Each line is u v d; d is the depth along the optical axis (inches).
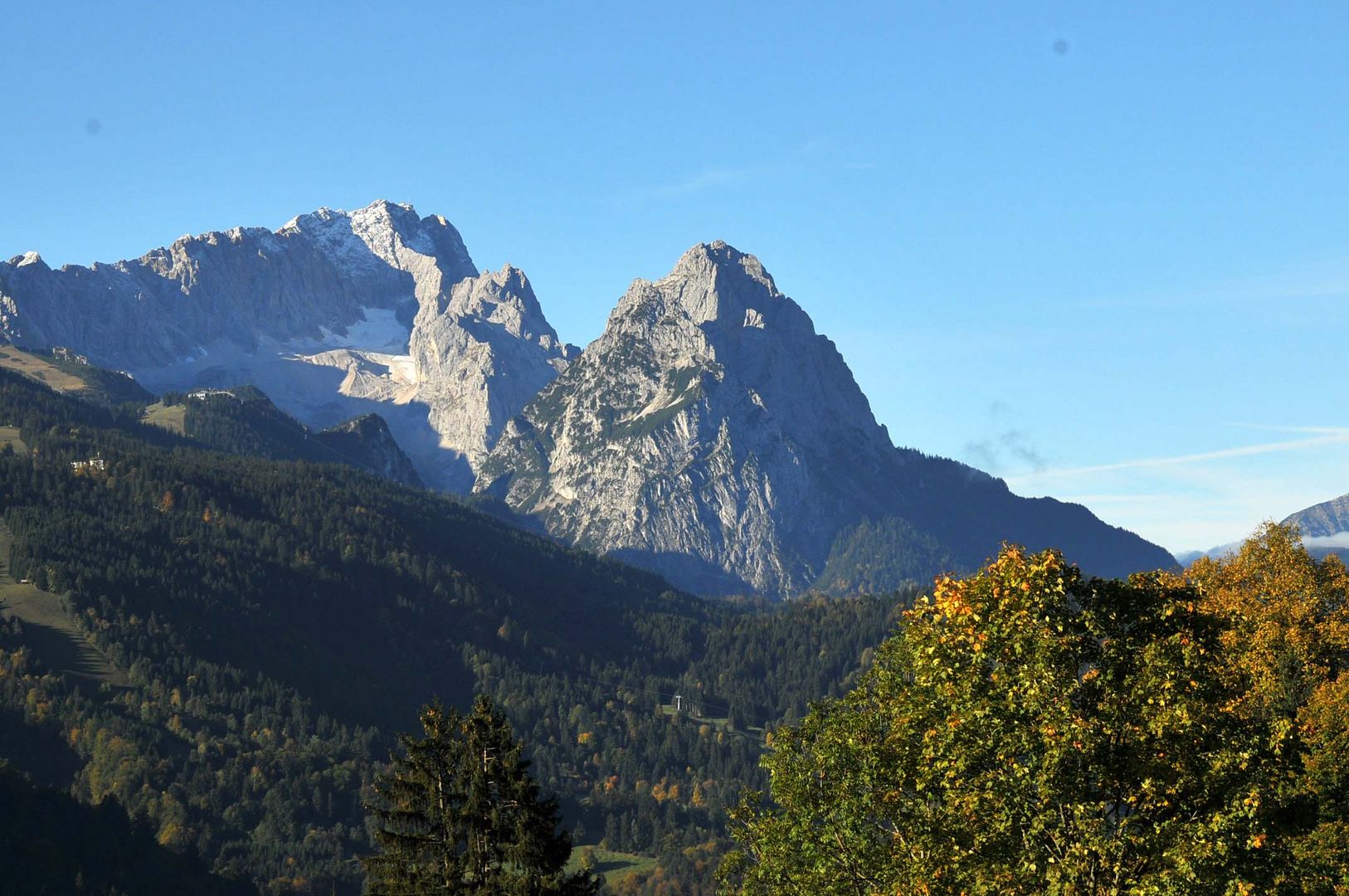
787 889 2182.6
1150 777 1718.8
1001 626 1861.5
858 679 2247.8
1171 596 1924.2
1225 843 1680.6
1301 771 1987.0
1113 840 1701.5
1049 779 1721.2
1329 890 2041.1
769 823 2234.3
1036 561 1893.5
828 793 2142.0
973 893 1738.4
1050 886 1676.9
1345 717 2566.4
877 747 2108.8
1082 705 1807.3
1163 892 1648.6
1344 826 2237.9
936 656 1891.0
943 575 1974.7
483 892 2819.9
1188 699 1780.3
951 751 1827.0
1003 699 1820.9
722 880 2374.5
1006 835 1763.0
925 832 1875.0
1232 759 1754.4
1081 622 1860.2
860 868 2096.5
